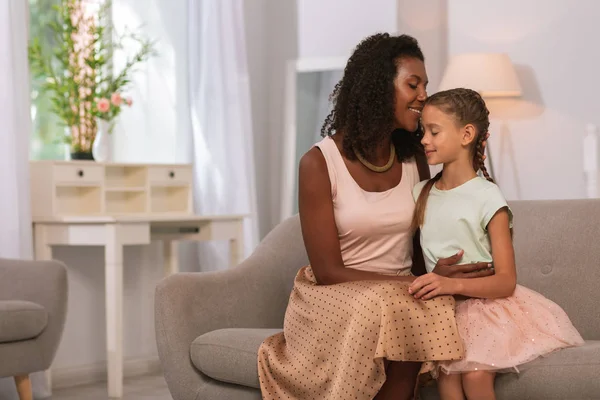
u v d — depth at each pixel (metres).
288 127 6.07
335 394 2.26
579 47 5.70
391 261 2.58
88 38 4.84
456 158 2.46
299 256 3.11
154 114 5.29
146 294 5.16
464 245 2.41
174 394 2.80
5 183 4.13
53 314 3.72
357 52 2.61
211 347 2.68
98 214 4.59
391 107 2.54
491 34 5.94
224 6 5.39
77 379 4.75
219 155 5.34
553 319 2.34
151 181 4.80
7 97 4.14
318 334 2.38
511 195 5.89
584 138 5.58
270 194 6.14
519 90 5.59
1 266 3.80
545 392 2.22
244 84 5.49
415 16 5.85
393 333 2.20
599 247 2.79
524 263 2.87
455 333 2.21
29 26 4.79
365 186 2.56
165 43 5.34
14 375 3.61
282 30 6.14
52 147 4.90
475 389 2.20
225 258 5.32
